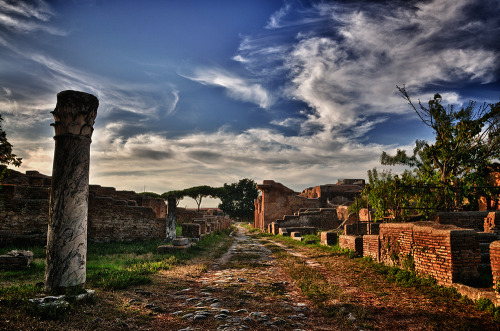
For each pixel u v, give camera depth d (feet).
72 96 17.44
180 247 43.39
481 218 33.45
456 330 14.53
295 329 14.73
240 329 13.89
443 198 37.99
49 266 16.70
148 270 27.76
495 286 17.26
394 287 22.97
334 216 93.40
